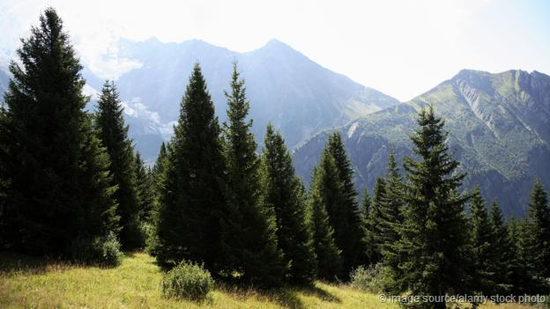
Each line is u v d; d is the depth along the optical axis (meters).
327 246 30.27
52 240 17.97
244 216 18.44
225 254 17.95
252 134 20.16
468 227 18.28
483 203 39.00
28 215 17.30
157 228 21.61
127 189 30.17
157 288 12.98
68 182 18.08
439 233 17.67
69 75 19.84
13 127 17.70
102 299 10.06
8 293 9.22
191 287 12.42
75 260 16.20
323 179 39.25
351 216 42.00
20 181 17.48
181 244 19.69
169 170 22.62
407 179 19.39
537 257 45.59
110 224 21.09
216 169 20.12
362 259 43.34
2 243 17.11
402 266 18.52
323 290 21.95
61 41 20.39
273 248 18.44
